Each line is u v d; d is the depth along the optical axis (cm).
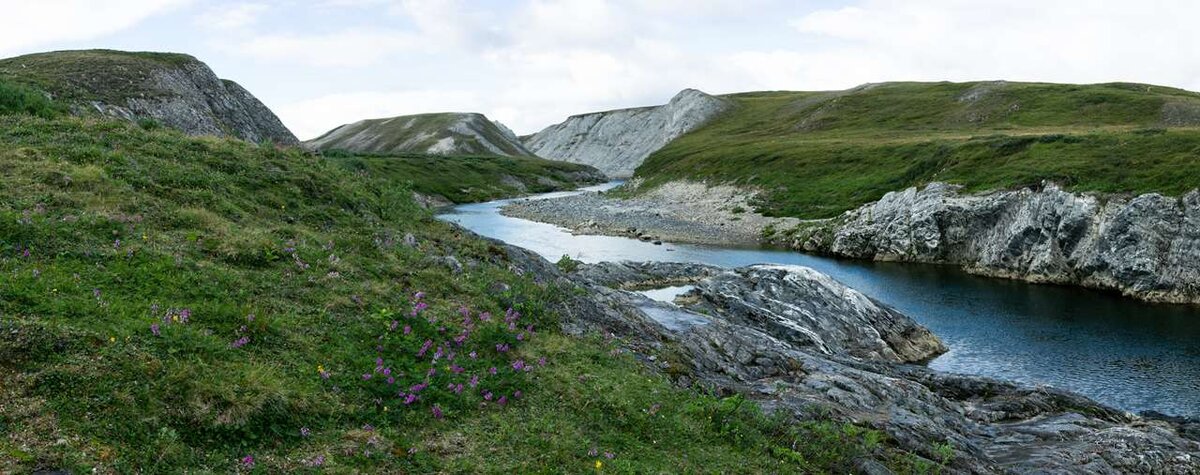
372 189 2898
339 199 2514
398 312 1588
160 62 7200
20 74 5941
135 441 946
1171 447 2069
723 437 1481
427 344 1462
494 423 1272
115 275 1362
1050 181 5900
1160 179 5369
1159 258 4872
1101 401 2895
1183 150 5912
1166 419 2555
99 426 941
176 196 1992
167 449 944
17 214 1481
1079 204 5409
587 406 1434
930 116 15250
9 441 868
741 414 1619
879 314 3684
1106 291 5050
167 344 1152
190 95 6894
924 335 3659
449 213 9700
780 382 2102
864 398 2094
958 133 12331
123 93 6209
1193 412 2773
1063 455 1903
